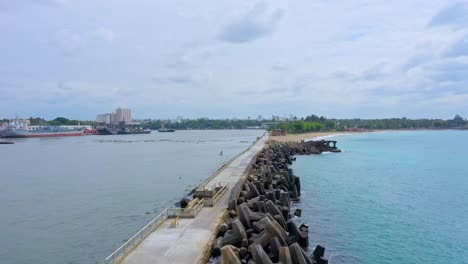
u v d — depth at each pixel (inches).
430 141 6353.3
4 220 1418.6
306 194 1779.0
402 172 2539.4
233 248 780.0
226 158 3622.0
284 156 3147.1
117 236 1199.6
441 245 1079.0
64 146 5954.7
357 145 5354.3
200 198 1317.7
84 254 1055.6
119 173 2674.7
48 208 1603.1
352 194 1777.8
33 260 1024.2
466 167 2802.7
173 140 7559.1
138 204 1635.1
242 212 976.3
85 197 1825.8
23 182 2341.3
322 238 1127.0
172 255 789.2
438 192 1835.6
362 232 1188.5
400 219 1339.8
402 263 951.0
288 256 719.1
